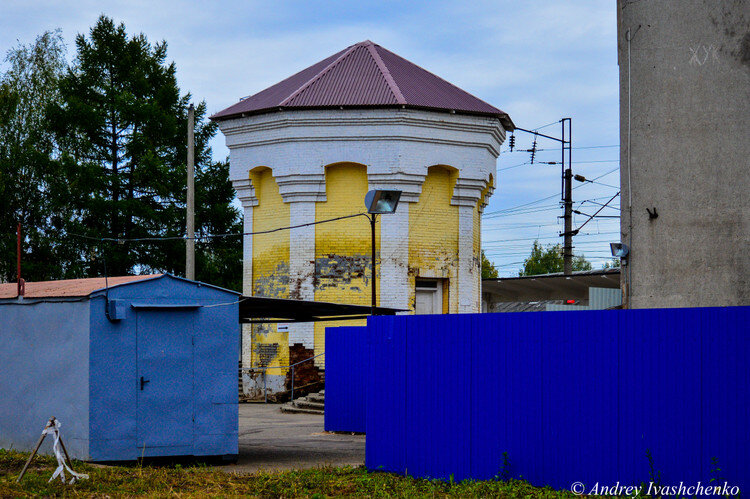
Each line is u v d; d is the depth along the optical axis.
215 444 15.44
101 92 38.56
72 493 12.01
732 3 15.72
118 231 37.59
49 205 37.91
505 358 12.59
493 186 29.11
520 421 12.41
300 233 27.48
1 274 37.66
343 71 29.20
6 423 16.25
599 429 11.80
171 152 39.81
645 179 16.28
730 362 11.05
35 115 39.00
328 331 21.89
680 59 15.98
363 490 12.26
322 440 19.88
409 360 13.35
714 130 15.69
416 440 13.21
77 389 14.68
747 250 15.38
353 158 27.00
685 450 11.23
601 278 30.64
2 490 11.93
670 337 11.45
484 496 11.53
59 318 15.20
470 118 27.50
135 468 14.05
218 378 15.61
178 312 15.37
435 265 27.55
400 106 26.55
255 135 28.12
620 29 17.08
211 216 40.78
